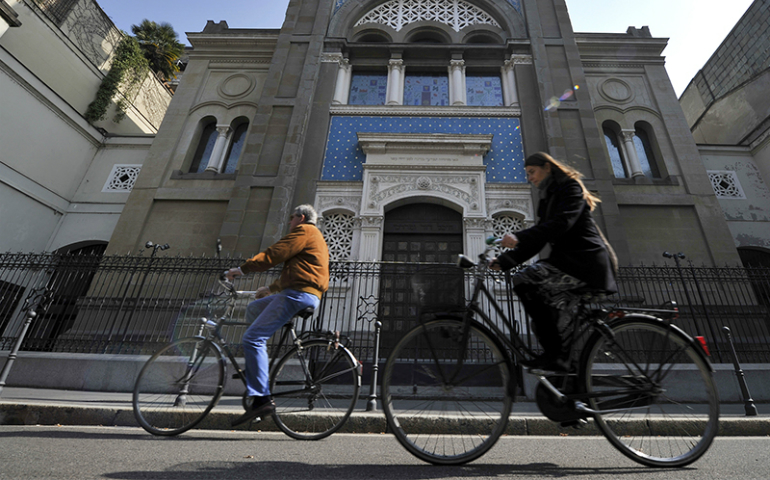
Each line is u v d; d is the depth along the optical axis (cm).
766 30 1370
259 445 250
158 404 281
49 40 1267
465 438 209
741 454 231
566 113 1040
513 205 952
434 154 1009
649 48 1241
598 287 196
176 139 1137
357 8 1329
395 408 220
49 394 477
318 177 994
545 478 178
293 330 289
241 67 1273
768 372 582
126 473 174
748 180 1160
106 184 1231
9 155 1048
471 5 1379
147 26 2238
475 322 218
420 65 1223
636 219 977
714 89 1578
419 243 950
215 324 291
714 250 926
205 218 1006
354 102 1191
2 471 172
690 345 207
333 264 662
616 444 202
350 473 184
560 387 207
